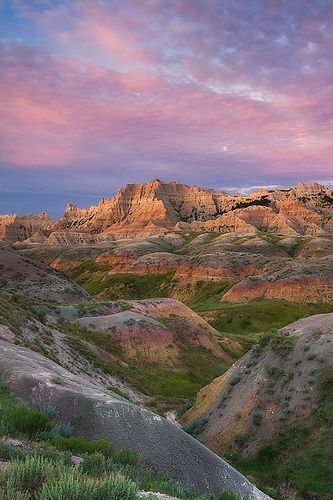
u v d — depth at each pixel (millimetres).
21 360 19422
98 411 14383
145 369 52969
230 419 29094
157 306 75438
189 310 77875
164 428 14500
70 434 12961
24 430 11094
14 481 5488
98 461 9539
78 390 16359
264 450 24672
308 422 24688
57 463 6496
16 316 33594
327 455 22172
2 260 97312
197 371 57906
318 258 136875
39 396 15289
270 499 14492
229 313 104875
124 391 36469
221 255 157375
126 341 58250
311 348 29609
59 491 5121
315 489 20719
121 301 75375
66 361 32750
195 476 13391
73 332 50938
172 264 165000
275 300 111625
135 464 11234
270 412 27297
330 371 26953
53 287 93188
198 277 147875
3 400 13773
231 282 139250
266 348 34562
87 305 70562
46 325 39875
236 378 33812
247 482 14414
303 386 27078
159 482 10156
